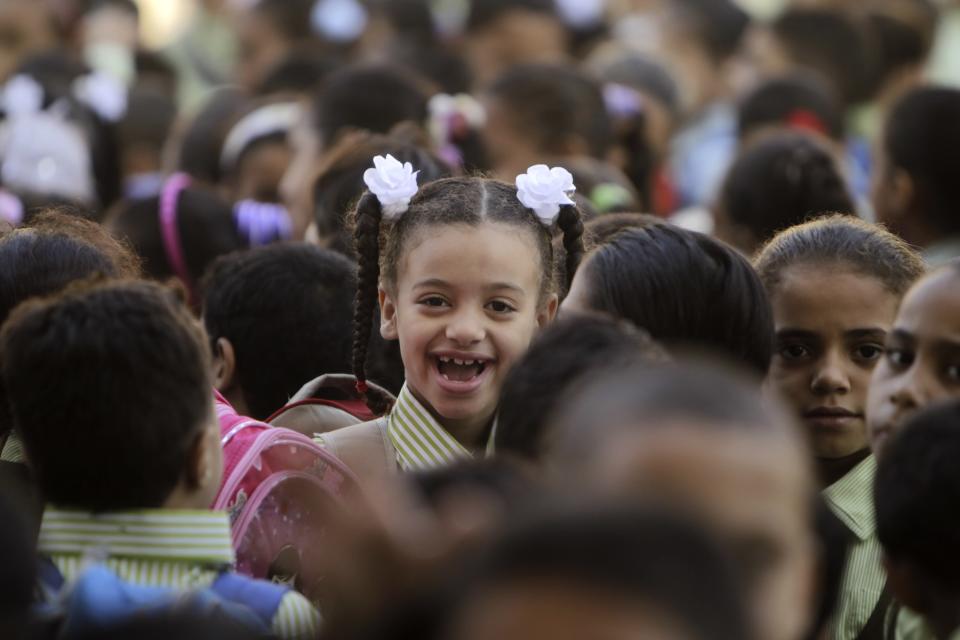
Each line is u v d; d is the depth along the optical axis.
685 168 20.22
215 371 9.55
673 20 22.88
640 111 16.83
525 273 8.05
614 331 6.27
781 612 4.55
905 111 12.48
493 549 3.69
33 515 7.16
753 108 17.08
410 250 8.10
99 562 6.17
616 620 3.52
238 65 24.28
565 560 3.57
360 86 13.84
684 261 7.45
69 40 24.80
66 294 6.80
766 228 11.90
